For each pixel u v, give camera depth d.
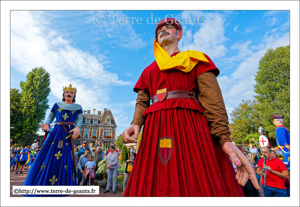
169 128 1.26
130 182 1.29
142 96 1.65
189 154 1.19
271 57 30.47
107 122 75.88
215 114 1.23
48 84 48.28
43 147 4.00
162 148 1.23
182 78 1.39
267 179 4.59
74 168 4.17
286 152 4.88
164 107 1.32
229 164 1.25
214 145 1.28
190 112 1.31
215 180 1.12
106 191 6.86
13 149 14.56
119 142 44.09
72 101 4.60
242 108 32.81
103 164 8.50
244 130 32.41
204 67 1.40
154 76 1.50
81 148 7.92
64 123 4.25
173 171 1.14
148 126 1.36
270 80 30.19
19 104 44.91
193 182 1.11
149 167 1.21
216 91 1.30
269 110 28.72
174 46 1.65
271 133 26.41
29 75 47.09
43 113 46.31
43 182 3.75
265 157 4.65
